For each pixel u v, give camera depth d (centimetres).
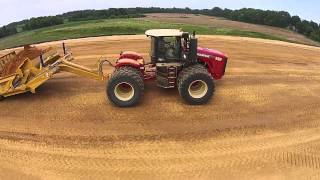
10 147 967
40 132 1037
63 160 911
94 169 877
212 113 1139
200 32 2472
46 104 1209
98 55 1858
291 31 3266
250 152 941
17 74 1195
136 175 855
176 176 851
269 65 1694
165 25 2730
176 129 1045
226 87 1356
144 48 1978
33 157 924
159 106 1181
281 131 1045
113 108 1173
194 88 1188
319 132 1045
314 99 1270
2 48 2250
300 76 1530
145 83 1361
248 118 1113
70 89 1333
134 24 2742
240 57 1833
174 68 1205
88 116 1123
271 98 1268
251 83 1414
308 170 874
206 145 968
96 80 1380
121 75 1147
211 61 1283
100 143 978
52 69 1216
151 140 990
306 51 2064
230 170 871
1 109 1177
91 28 2580
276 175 855
